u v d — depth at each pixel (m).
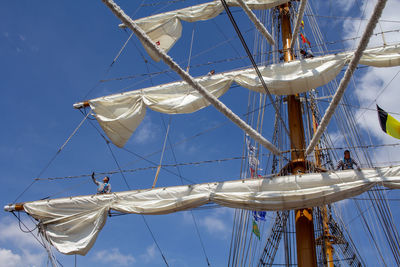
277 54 15.57
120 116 13.43
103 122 13.51
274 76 12.33
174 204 11.11
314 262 11.09
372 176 10.28
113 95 13.81
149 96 13.51
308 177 10.65
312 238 11.48
